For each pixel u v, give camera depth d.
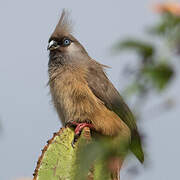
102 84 10.70
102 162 3.17
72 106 10.52
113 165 3.23
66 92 10.58
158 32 3.45
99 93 10.57
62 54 11.12
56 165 6.66
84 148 3.09
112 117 10.42
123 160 3.36
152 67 3.18
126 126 10.20
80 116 10.49
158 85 3.09
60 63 11.05
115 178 6.66
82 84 10.53
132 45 3.36
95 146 3.07
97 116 10.41
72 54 11.12
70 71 10.80
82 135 6.80
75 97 10.47
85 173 2.91
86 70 10.77
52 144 6.90
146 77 3.14
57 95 10.84
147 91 3.13
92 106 10.41
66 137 7.02
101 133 10.52
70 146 6.89
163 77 3.11
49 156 6.78
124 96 3.20
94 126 10.39
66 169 6.61
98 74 10.93
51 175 6.60
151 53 3.27
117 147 3.34
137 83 3.18
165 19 3.59
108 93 10.66
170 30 3.44
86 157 2.98
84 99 10.45
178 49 3.20
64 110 10.70
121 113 10.30
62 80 10.73
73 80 10.59
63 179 6.52
